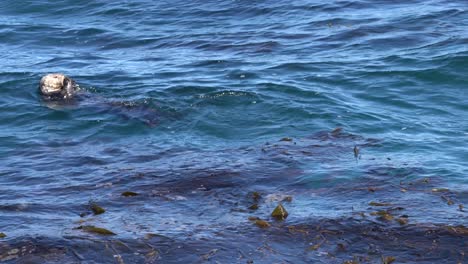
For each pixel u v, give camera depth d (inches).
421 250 312.0
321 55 643.5
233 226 335.6
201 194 377.4
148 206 363.6
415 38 676.7
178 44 724.7
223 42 717.9
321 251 312.7
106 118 510.6
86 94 564.1
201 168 413.1
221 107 518.3
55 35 784.3
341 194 372.2
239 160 424.8
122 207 363.3
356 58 624.7
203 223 340.2
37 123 508.4
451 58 592.7
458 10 770.2
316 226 333.4
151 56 685.9
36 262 303.9
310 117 491.8
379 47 657.6
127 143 466.0
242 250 313.3
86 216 352.2
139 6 887.1
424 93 532.1
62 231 331.0
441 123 474.9
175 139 468.8
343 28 733.9
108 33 783.7
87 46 742.5
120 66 651.5
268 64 623.5
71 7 893.2
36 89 582.9
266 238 323.9
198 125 489.7
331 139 454.3
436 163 409.4
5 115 524.4
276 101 521.7
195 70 620.4
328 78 572.4
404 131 463.2
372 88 545.6
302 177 395.5
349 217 341.4
